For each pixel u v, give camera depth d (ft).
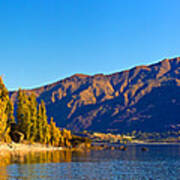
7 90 473.26
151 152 590.14
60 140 578.66
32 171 238.27
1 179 200.34
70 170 253.65
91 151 565.12
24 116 470.39
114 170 262.88
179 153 558.97
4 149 399.44
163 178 222.89
